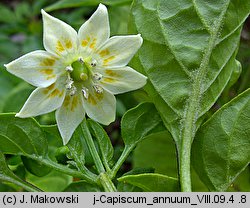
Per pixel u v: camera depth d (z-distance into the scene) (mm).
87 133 117
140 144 156
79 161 115
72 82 115
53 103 115
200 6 124
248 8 127
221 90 123
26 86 172
